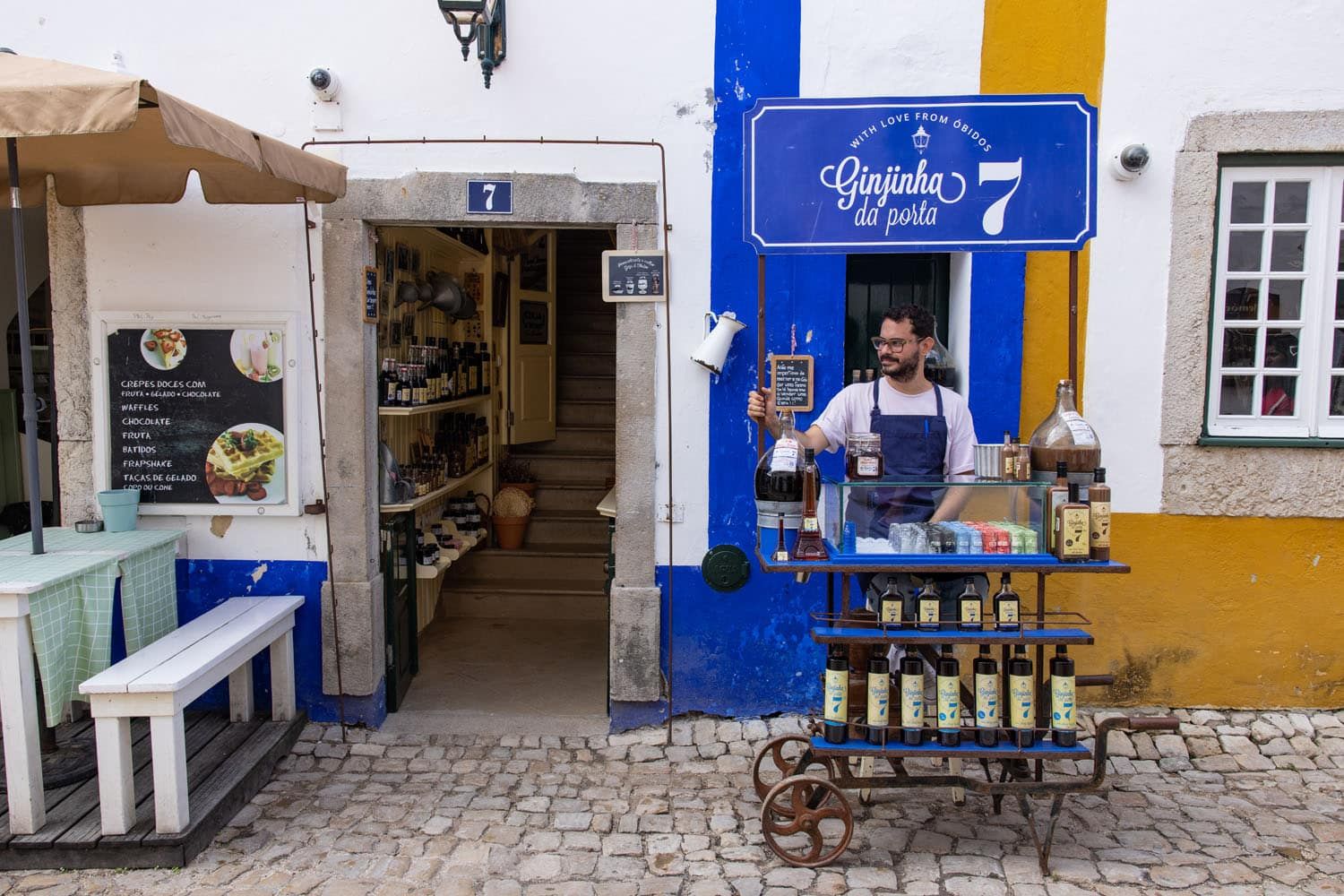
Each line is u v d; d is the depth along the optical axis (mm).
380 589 4422
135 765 3732
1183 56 4164
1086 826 3547
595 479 7000
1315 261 4281
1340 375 4348
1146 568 4332
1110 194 4215
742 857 3326
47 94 2818
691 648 4355
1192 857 3312
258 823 3529
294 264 4223
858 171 3424
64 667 3398
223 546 4320
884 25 4156
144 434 4266
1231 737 4203
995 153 3400
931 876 3188
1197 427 4266
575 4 4152
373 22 4168
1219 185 4262
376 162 4207
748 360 4254
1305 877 3186
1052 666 3240
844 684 3215
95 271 4254
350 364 4234
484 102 4191
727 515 4305
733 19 4152
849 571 3164
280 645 4168
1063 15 4160
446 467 5668
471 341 6344
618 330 4250
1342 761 4055
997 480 3516
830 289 4230
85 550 3689
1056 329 4254
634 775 3971
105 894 3033
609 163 4199
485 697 4723
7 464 6484
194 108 3021
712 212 4203
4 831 3217
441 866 3256
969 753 3174
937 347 4430
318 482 4301
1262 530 4305
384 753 4145
